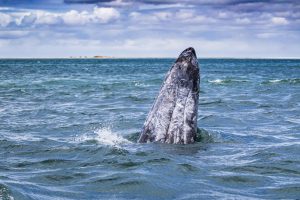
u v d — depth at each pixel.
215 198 7.18
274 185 8.00
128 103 23.59
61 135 13.80
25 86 38.03
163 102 11.78
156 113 11.88
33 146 11.72
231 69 87.69
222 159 10.10
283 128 15.30
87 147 11.13
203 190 7.65
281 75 58.91
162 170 8.84
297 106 21.88
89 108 21.41
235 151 11.07
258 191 7.66
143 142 11.89
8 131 14.54
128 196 7.31
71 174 8.64
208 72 70.75
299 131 14.63
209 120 16.83
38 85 39.34
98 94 29.64
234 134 13.79
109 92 31.38
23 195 6.94
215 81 42.59
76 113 19.36
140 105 22.48
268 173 8.86
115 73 66.38
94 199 7.10
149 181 8.01
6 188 7.07
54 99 26.45
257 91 31.89
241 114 18.83
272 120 17.20
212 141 12.24
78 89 34.53
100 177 8.34
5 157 10.55
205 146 11.52
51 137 13.40
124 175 8.43
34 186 7.70
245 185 8.02
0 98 27.11
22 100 25.88
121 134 13.59
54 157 10.42
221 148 11.40
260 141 12.73
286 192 7.57
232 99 25.80
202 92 31.12
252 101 23.69
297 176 8.66
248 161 9.88
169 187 7.77
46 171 8.98
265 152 10.79
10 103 24.09
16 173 8.82
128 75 59.50
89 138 13.08
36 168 9.33
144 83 40.91
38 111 20.17
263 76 55.91
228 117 17.55
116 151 10.54
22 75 58.06
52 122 16.56
